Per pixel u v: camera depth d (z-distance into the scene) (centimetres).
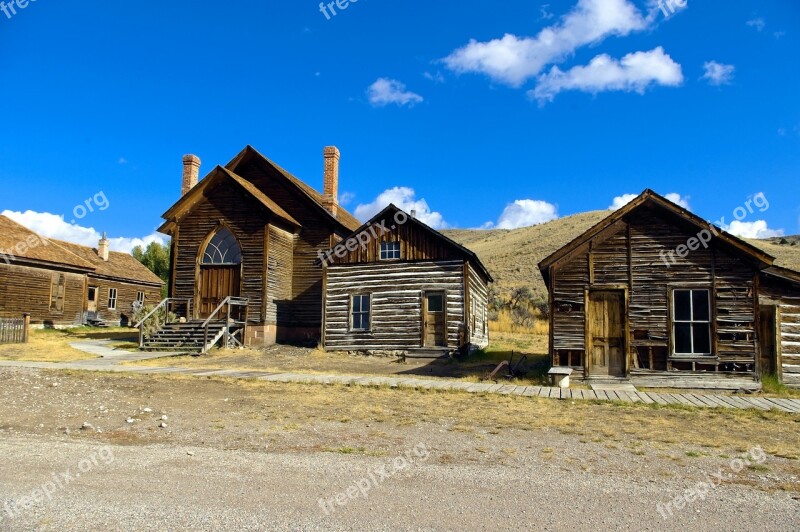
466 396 1488
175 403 1356
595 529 613
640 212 1816
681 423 1188
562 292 1836
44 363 2009
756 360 1702
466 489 739
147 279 4988
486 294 3450
